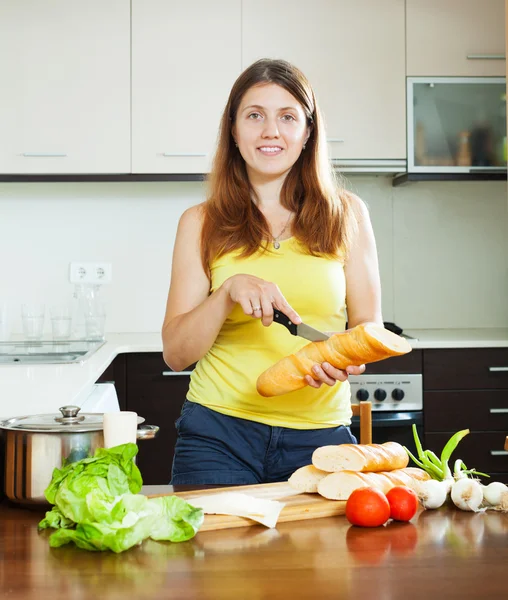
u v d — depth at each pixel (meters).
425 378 3.29
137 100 3.47
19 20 3.45
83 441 1.21
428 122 3.52
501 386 3.30
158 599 0.88
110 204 3.81
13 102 3.46
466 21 3.52
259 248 1.66
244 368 1.61
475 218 3.91
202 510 1.10
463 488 1.19
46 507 1.21
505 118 3.53
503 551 1.03
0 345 3.18
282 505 1.18
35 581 0.93
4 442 1.24
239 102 1.67
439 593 0.89
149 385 3.28
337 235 1.68
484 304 3.93
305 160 1.71
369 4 3.50
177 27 3.47
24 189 3.78
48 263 3.79
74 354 2.79
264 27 3.49
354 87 3.51
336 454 1.25
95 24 3.46
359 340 1.35
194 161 3.49
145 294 3.82
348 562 0.99
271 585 0.92
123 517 1.03
